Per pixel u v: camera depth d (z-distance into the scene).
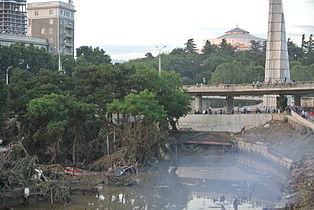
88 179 113.31
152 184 114.62
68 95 131.38
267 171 132.00
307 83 170.00
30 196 92.31
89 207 93.12
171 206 95.06
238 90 180.50
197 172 130.62
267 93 186.75
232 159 152.50
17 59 194.75
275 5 195.88
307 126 147.38
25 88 134.88
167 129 163.12
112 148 131.75
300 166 112.38
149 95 141.62
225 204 96.44
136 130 134.12
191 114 189.00
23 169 93.88
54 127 121.81
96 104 140.50
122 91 149.50
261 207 93.06
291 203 87.62
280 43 195.50
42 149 130.00
